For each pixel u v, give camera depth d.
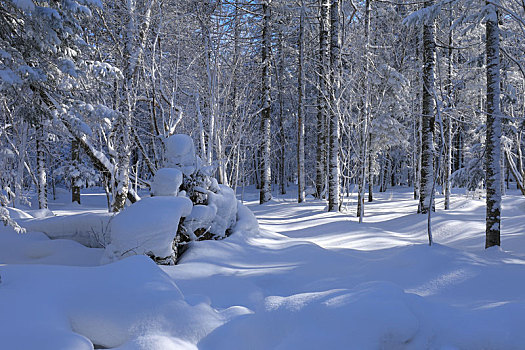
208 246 7.06
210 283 5.41
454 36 17.55
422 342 3.23
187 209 6.76
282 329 3.30
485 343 3.25
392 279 5.61
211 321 3.66
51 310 3.24
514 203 16.31
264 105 21.20
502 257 7.21
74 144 18.69
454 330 3.39
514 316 3.53
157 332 3.34
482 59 15.60
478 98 18.38
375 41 17.67
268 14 19.84
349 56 15.15
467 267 5.73
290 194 30.27
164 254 6.21
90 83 8.53
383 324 3.14
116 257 6.05
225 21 13.24
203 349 3.34
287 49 25.16
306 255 7.21
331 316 3.27
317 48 22.23
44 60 7.48
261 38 19.95
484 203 16.02
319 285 5.54
